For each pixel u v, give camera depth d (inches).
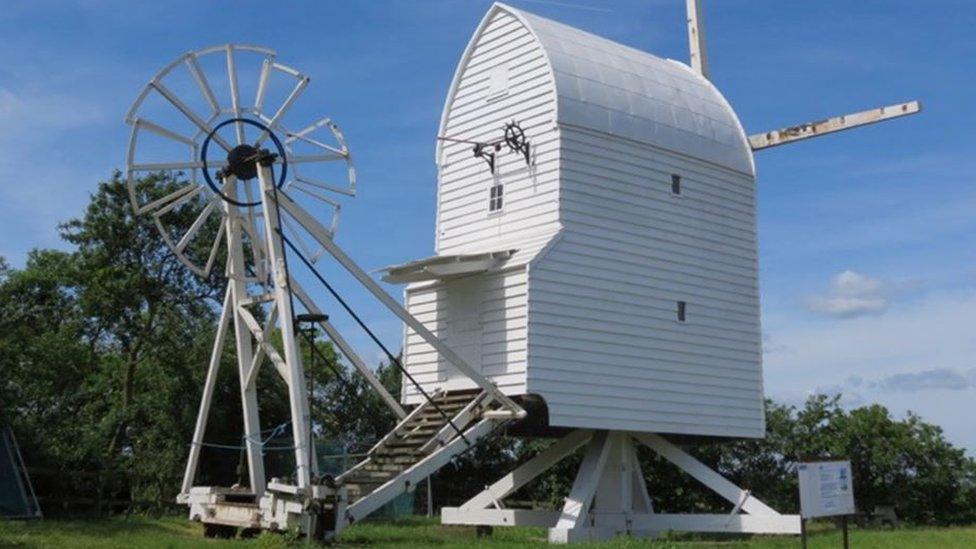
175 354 1397.6
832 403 1537.9
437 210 1111.0
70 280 1529.3
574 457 1498.5
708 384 1069.1
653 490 1494.8
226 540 799.1
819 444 1487.5
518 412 919.7
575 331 967.6
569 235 976.3
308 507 788.0
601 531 988.6
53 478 1052.5
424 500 1593.3
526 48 1041.5
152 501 1155.3
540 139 1007.6
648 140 1049.5
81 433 1206.9
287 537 774.5
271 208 885.2
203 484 1344.7
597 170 1007.6
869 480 1477.6
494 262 982.4
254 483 913.5
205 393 956.6
